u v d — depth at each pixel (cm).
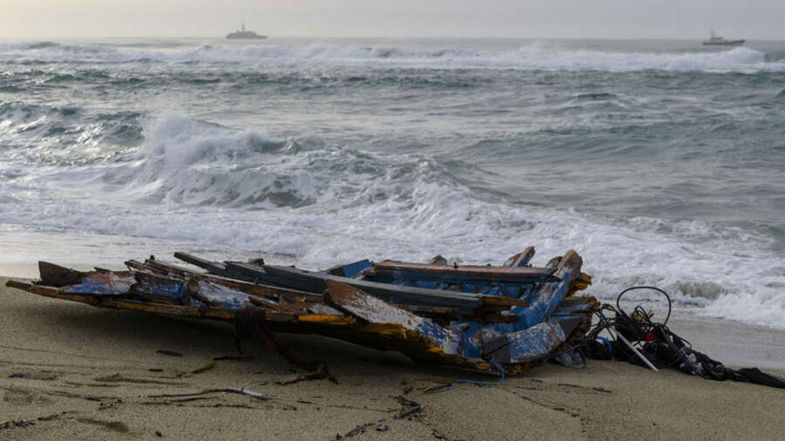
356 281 607
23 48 6694
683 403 521
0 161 1858
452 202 1378
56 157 1911
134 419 395
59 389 440
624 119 2652
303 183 1539
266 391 469
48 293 613
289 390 476
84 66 5003
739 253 1139
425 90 3634
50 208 1368
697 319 850
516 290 641
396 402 468
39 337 573
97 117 2395
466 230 1238
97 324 622
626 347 655
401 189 1497
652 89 3597
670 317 857
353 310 480
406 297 573
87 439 363
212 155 1831
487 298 550
